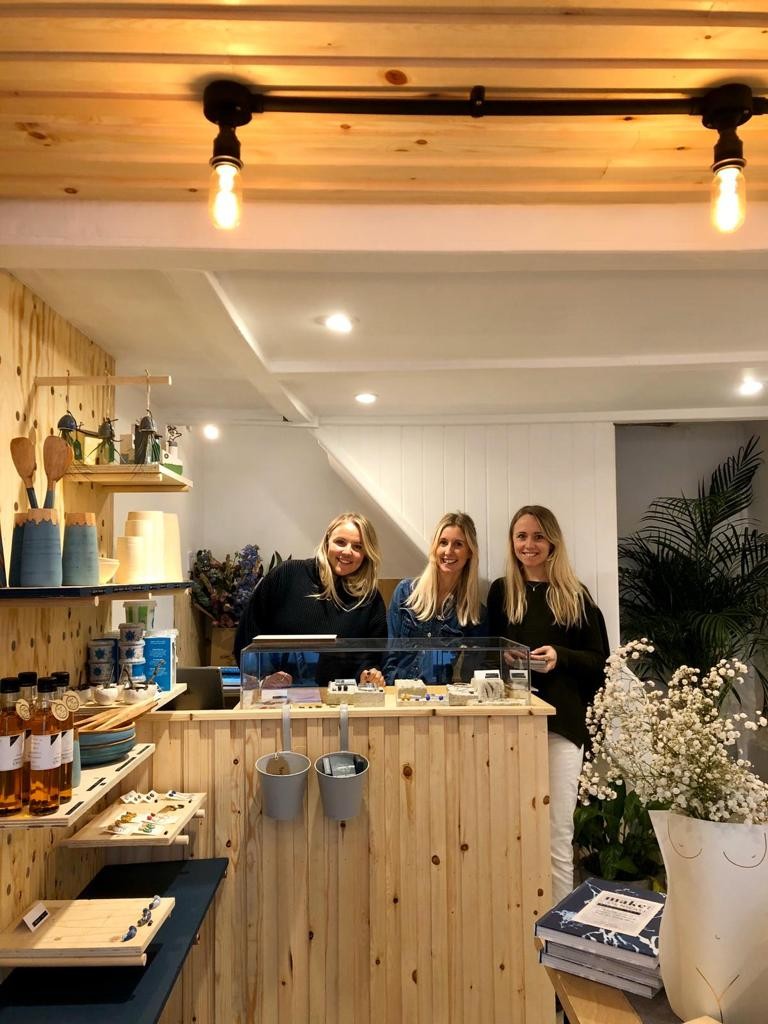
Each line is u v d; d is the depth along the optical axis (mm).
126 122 1235
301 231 1526
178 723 2045
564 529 3756
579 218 1541
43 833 1783
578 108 1177
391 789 2039
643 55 1075
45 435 1976
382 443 3797
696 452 4637
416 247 1528
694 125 1235
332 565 2803
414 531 3770
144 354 2668
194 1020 2002
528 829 2049
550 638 2977
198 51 1062
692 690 1201
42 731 1437
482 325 2354
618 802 2938
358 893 2029
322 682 2109
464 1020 2029
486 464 3789
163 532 2172
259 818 2033
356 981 2023
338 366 2766
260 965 2018
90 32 1020
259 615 2865
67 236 1510
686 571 4223
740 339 2537
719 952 1075
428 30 1015
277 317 2252
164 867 2000
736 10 986
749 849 1077
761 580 4148
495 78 1119
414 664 2139
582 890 1443
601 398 3406
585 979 1252
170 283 1912
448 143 1288
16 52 1064
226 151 1160
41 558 1582
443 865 2039
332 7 979
